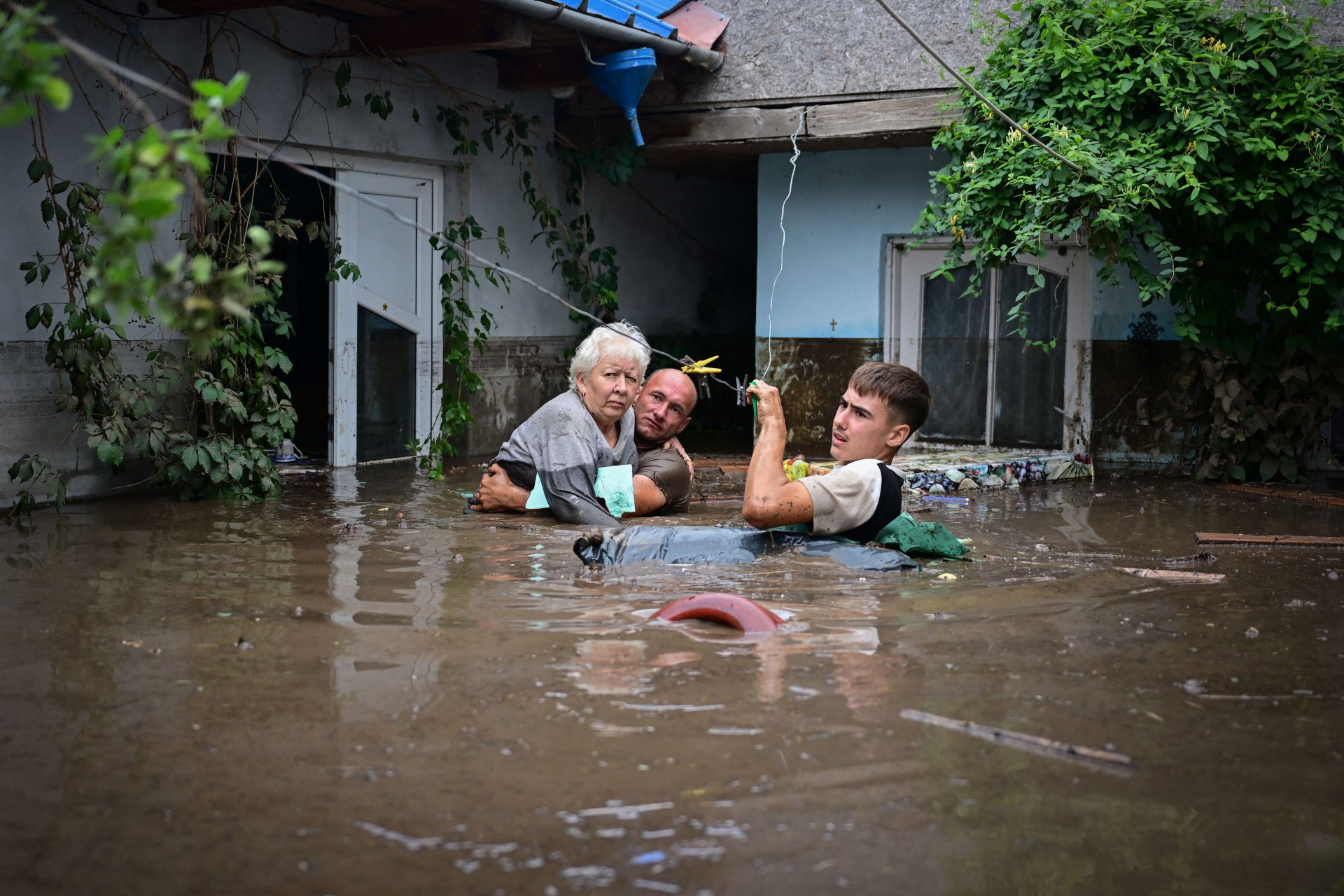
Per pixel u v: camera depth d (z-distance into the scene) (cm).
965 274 1091
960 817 276
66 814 272
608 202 1262
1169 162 859
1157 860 257
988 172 910
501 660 387
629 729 325
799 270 1168
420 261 1064
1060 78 898
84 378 737
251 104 882
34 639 414
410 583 505
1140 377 1024
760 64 1084
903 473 864
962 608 463
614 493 681
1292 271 870
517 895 238
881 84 1032
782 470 546
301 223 918
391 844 258
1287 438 931
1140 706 350
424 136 1033
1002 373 1083
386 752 308
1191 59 871
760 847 259
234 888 239
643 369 684
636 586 496
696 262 1420
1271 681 375
